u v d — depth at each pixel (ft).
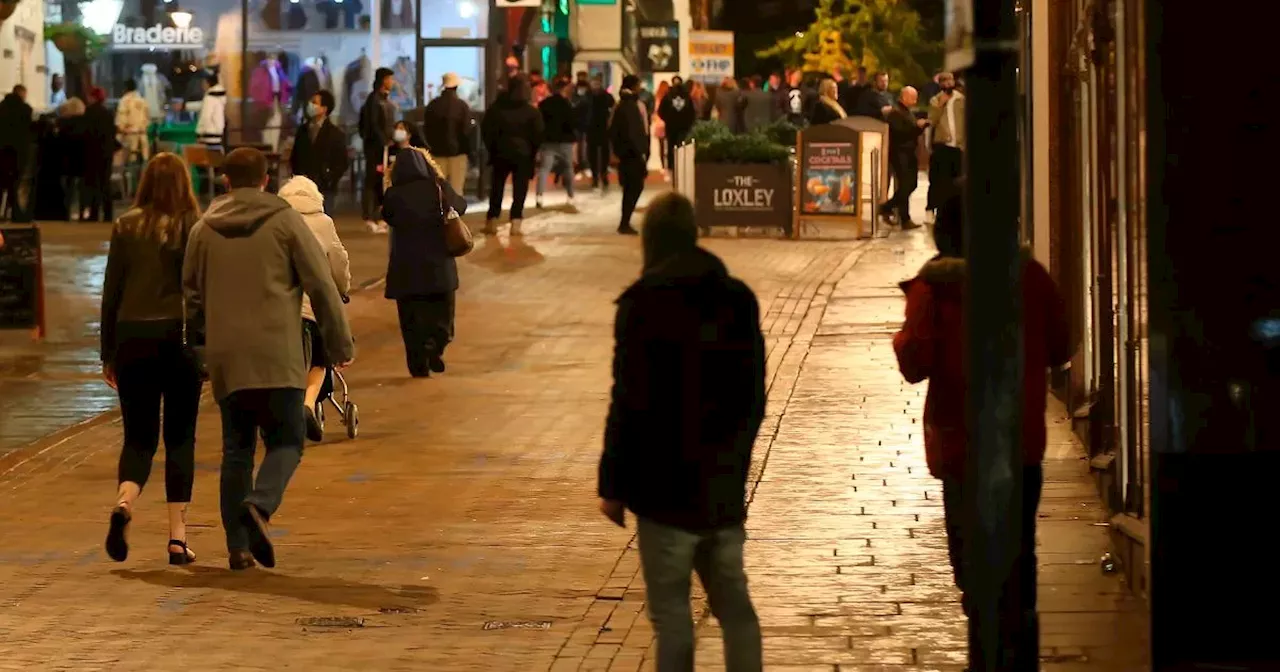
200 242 71.20
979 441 40.47
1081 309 91.35
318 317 71.46
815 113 232.12
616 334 48.11
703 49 417.69
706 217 205.16
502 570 72.84
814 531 77.20
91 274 174.60
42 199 239.91
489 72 258.57
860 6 503.20
